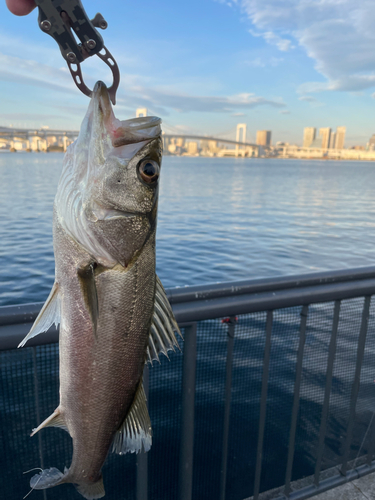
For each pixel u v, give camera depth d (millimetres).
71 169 324
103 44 277
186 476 531
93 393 332
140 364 348
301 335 550
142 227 334
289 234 5656
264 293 502
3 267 3332
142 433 341
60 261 321
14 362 438
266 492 637
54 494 489
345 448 646
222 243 4883
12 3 254
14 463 465
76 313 320
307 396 684
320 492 633
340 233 5793
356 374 612
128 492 533
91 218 319
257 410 697
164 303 360
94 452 345
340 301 558
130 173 327
